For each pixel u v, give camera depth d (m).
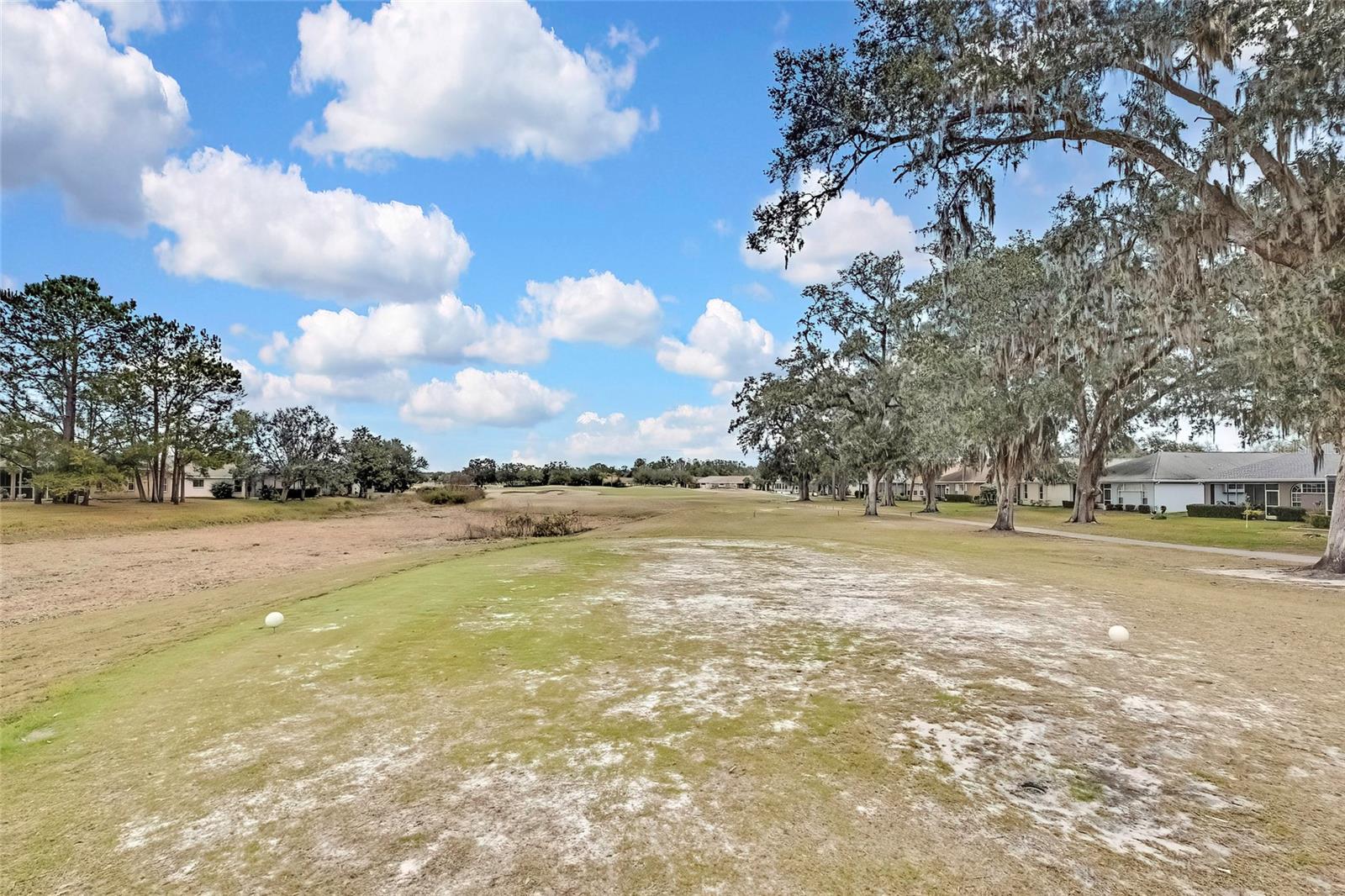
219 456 46.53
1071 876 2.58
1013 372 23.77
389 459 88.31
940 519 37.25
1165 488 45.84
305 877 2.57
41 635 7.50
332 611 8.11
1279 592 10.81
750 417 51.78
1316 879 2.55
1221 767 3.66
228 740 4.00
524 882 2.54
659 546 17.84
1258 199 14.54
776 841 2.85
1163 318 15.81
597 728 4.20
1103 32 11.59
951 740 4.04
